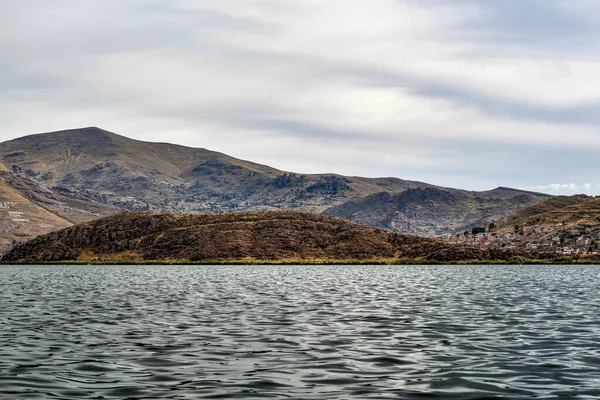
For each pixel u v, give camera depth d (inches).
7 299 3388.3
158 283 5103.3
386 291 4015.8
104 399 1105.4
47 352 1593.3
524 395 1142.3
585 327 2112.5
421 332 1975.9
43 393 1149.7
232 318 2383.1
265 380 1263.5
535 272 7790.4
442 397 1127.0
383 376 1305.4
